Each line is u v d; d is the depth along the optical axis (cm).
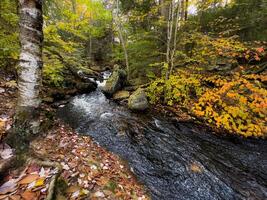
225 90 632
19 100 300
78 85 902
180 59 912
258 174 432
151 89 799
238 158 482
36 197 207
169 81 748
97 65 1648
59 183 233
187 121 655
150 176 390
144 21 1080
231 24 764
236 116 621
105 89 911
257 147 530
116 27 1213
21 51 288
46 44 697
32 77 297
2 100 420
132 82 1012
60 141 359
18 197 204
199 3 834
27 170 245
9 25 504
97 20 1745
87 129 543
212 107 670
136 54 1000
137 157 446
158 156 460
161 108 746
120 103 798
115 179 316
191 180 393
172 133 579
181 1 801
